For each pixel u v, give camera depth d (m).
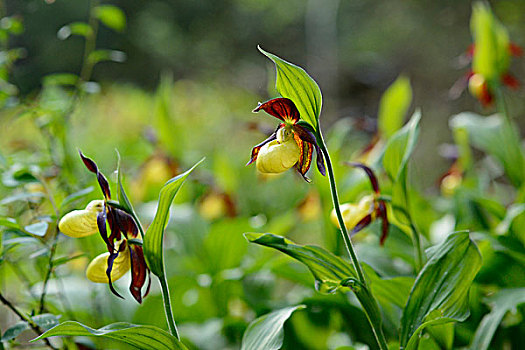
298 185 2.54
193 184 2.06
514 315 1.46
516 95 4.55
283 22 8.07
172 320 1.23
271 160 1.22
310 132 1.23
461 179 1.96
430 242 1.58
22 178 1.38
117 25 1.61
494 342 1.45
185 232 1.67
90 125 3.14
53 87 1.59
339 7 6.84
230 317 1.50
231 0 8.85
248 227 1.63
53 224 1.46
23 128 2.12
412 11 6.05
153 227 1.21
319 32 6.16
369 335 1.45
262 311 1.51
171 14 8.85
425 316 1.27
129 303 1.54
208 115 4.61
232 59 8.56
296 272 1.49
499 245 1.46
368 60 6.36
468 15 5.53
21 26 1.55
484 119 1.91
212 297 1.59
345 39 6.66
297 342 1.51
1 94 1.50
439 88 5.67
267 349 1.27
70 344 1.41
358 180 1.57
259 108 1.22
